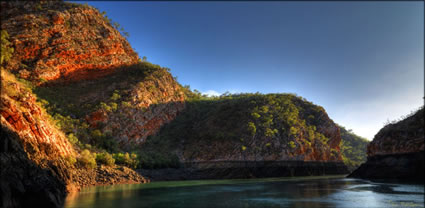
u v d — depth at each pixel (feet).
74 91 299.38
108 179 179.32
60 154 135.54
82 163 169.27
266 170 296.71
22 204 70.69
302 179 252.01
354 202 103.40
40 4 355.36
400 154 208.85
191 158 306.14
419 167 191.31
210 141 327.47
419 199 109.91
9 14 321.93
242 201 106.52
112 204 94.99
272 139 325.62
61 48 311.88
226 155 304.09
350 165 482.28
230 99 474.08
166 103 382.01
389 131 229.04
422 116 210.18
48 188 86.58
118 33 419.54
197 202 103.60
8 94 114.62
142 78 371.35
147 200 107.14
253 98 422.82
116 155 224.94
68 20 345.72
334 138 424.05
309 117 424.05
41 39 305.73
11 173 70.64
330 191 140.77
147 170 240.12
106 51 365.20
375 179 217.56
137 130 304.09
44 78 279.49
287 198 115.24
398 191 137.08
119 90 328.29
